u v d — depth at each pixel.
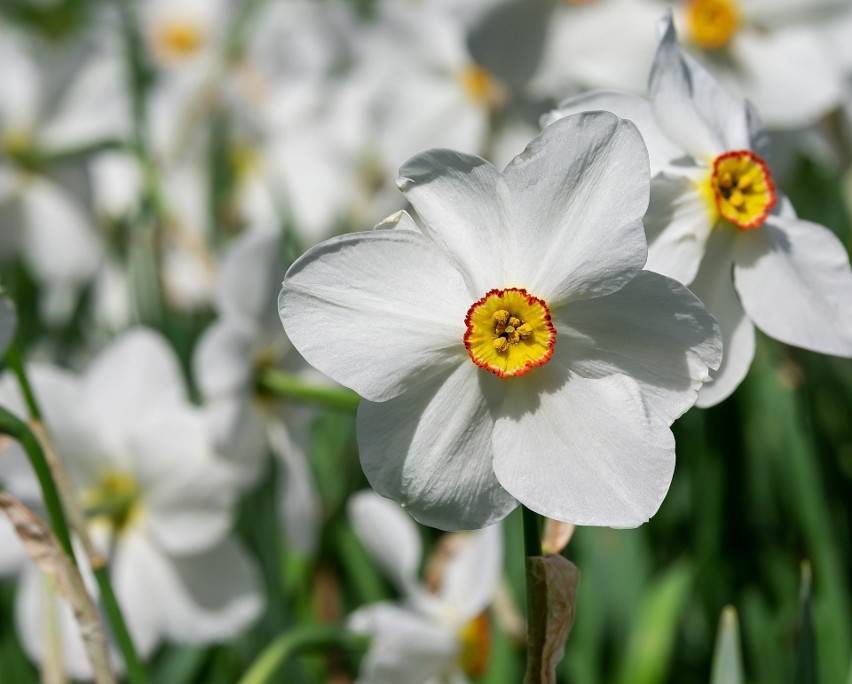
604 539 0.58
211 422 0.56
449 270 0.36
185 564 0.57
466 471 0.36
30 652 0.54
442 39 0.78
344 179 0.97
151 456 0.56
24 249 0.85
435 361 0.36
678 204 0.38
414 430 0.35
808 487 0.56
